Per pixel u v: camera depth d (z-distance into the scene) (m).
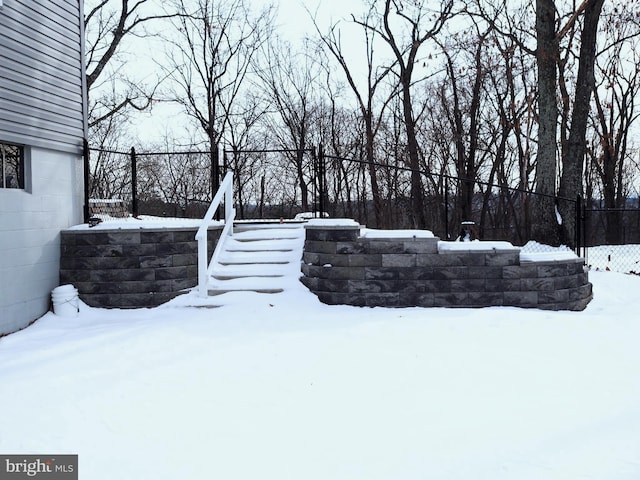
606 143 19.95
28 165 6.90
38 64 7.01
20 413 3.85
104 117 19.61
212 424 3.65
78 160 8.03
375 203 20.23
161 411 3.87
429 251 7.13
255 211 25.64
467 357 5.02
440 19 18.61
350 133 24.34
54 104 7.37
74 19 7.96
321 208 8.55
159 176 23.52
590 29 11.51
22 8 6.70
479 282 7.14
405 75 19.30
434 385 4.31
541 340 5.55
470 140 19.94
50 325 6.71
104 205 9.87
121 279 7.32
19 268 6.59
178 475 2.98
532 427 3.49
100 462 3.14
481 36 17.22
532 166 21.73
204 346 5.43
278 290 7.25
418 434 3.44
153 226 7.41
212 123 22.12
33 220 6.88
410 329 5.96
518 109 19.72
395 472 2.97
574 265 7.38
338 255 7.21
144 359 5.07
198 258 7.17
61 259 7.41
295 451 3.25
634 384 4.27
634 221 25.53
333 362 4.91
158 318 6.68
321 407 3.91
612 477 2.85
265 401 4.04
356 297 7.16
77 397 4.14
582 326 6.06
